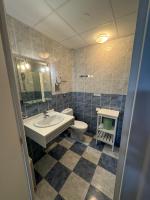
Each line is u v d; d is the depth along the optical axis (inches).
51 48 71.7
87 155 71.4
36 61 62.1
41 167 61.6
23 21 50.7
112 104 83.2
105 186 50.2
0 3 18.6
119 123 81.1
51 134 50.8
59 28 57.6
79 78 96.4
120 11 43.9
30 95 61.2
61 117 69.1
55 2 38.7
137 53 15.9
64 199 44.9
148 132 15.9
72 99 105.0
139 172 18.2
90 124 100.5
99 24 53.9
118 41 71.2
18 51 51.8
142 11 14.4
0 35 18.2
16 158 23.1
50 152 74.0
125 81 74.1
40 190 48.6
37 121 61.4
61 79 85.4
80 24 53.7
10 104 20.7
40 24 53.5
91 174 56.7
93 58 84.4
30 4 39.4
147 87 15.1
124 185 21.3
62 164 63.7
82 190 48.5
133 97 17.2
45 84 70.7
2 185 20.7
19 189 24.6
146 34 14.1
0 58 18.3
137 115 16.7
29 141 61.5
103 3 39.4
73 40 73.5
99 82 85.7
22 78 55.6
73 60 95.7
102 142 86.0
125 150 19.9
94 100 92.1
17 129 22.9
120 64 73.7
